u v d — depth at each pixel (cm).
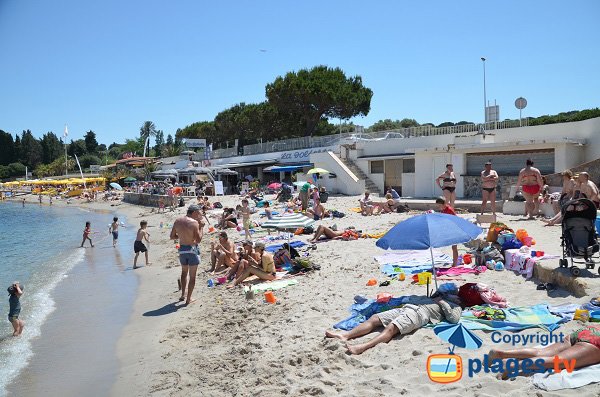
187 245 1102
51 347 901
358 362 603
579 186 1216
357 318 741
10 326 1052
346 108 5044
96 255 2055
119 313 1094
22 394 707
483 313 688
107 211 4962
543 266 843
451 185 1708
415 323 667
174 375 702
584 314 619
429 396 493
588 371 483
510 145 2258
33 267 1823
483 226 1484
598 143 2098
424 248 689
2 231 3259
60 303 1231
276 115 5756
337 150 3662
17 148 12569
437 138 2802
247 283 1159
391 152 3106
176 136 8694
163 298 1186
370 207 2159
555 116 3609
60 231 3170
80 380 740
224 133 6931
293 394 555
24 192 8675
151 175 6919
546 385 467
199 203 3238
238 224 2286
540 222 1479
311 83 4909
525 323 639
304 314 836
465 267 995
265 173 4894
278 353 682
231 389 612
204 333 868
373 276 1034
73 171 11381
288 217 1384
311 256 1334
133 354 823
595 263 816
